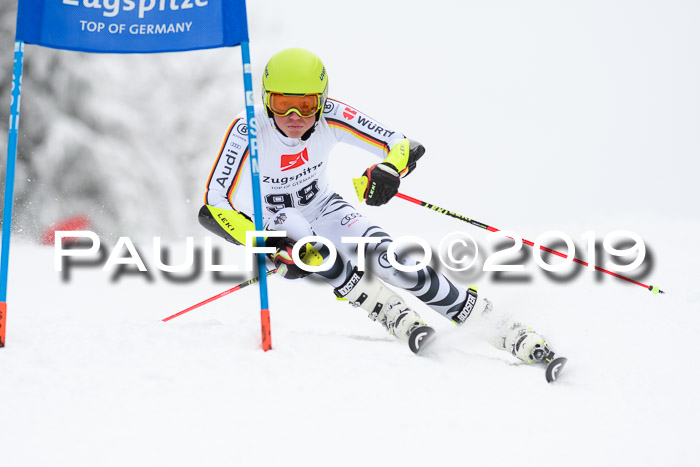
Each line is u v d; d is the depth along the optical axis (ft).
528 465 29.81
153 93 233.35
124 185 195.93
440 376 39.68
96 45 43.65
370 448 30.27
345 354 41.68
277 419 32.40
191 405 33.24
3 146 191.83
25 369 36.27
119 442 29.45
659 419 36.78
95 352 39.32
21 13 42.19
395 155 46.98
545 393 39.52
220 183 46.68
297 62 44.55
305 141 49.80
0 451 28.25
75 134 192.65
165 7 43.91
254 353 40.42
